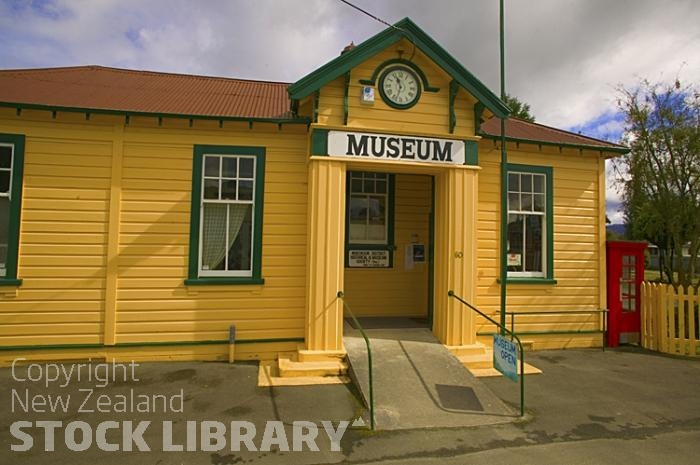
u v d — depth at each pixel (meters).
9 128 6.35
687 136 10.39
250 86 10.13
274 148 7.01
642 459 3.95
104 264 6.52
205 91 8.89
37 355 6.31
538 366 6.90
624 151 8.36
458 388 5.44
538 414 4.95
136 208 6.63
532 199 8.18
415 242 8.68
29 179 6.38
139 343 6.54
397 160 6.59
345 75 6.41
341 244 6.44
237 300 6.80
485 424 4.65
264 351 6.82
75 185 6.50
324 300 6.34
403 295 8.58
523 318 7.94
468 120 6.93
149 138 6.71
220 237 6.94
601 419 4.84
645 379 6.27
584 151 8.33
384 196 8.65
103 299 6.50
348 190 8.48
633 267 8.53
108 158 6.61
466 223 6.82
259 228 6.90
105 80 8.69
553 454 4.01
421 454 3.98
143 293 6.58
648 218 11.98
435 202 7.19
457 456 3.95
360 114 6.55
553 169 8.24
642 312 8.30
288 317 6.93
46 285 6.36
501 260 7.62
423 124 6.75
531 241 8.16
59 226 6.43
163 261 6.65
